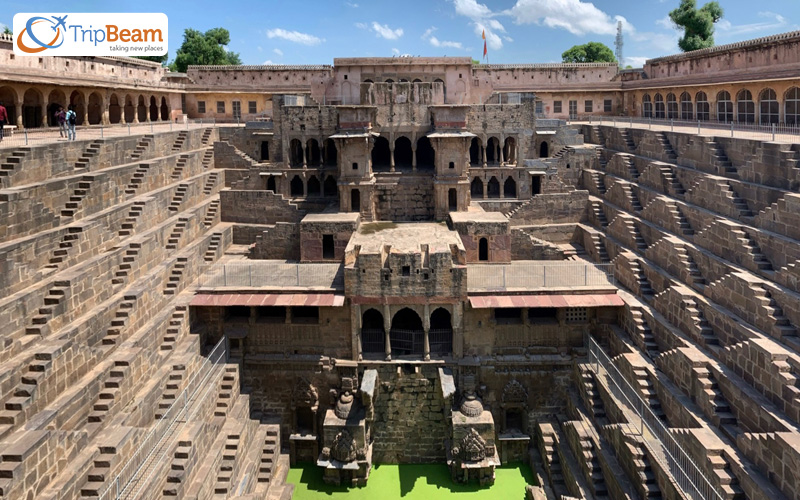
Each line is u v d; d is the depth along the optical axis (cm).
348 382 4009
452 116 5050
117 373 3034
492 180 5497
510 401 4034
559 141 5866
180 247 4353
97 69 6234
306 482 3812
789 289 2980
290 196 5444
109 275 3444
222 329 4078
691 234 3994
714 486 2534
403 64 6619
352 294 3966
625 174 5203
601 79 7931
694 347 3203
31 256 3034
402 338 4172
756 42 5762
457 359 4038
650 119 6881
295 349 4109
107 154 4166
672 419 3131
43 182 3344
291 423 4106
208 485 3080
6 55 4897
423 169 5506
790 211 3203
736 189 3784
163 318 3647
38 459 2309
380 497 3628
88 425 2803
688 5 8794
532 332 4069
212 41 10875
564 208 5325
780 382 2570
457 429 3697
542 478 3681
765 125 5088
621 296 4003
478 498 3591
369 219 5109
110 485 2469
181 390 3412
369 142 5044
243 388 4097
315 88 7169
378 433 4044
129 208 3972
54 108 6009
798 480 2198
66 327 2958
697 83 6278
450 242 4212
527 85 7800
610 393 3475
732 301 3209
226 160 5681
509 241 4616
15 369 2534
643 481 2827
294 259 4947
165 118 7550
